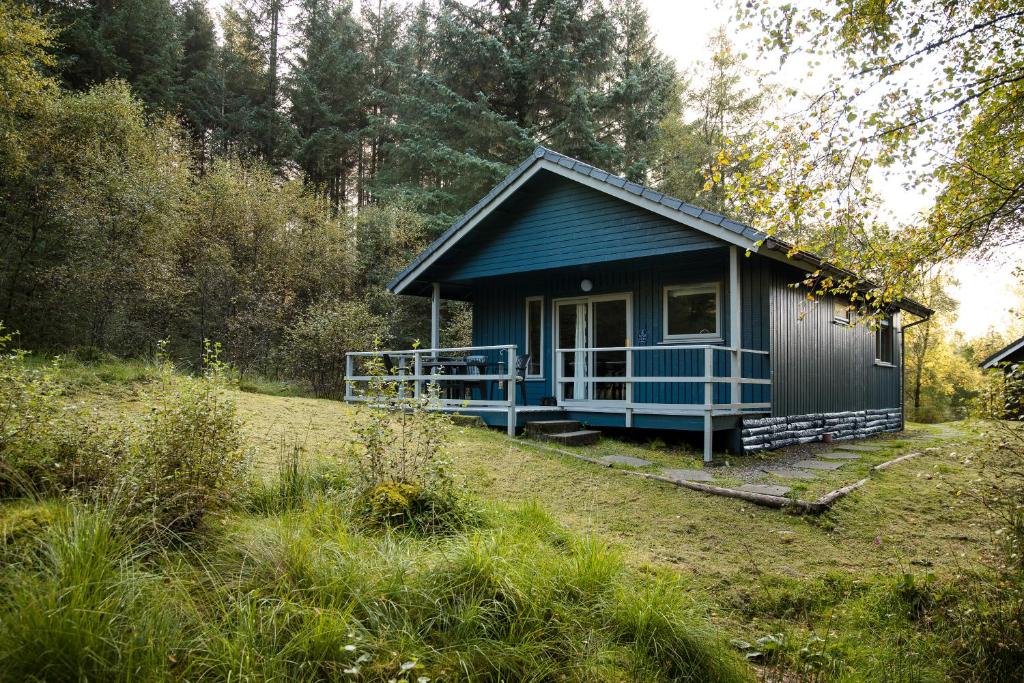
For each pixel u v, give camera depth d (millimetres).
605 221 10688
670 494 6691
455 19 24078
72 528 3104
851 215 5500
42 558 2998
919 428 17297
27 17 12062
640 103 25094
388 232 20219
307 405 10047
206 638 2715
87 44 19297
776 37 5297
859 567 5152
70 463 4281
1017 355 14016
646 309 11516
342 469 5398
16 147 11531
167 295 14148
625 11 29516
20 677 2338
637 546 5195
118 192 12641
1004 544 4527
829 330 12344
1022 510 4465
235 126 25875
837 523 6078
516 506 5617
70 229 11953
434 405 5723
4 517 3396
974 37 5270
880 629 4234
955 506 6691
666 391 11219
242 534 3756
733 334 9312
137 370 9797
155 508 3613
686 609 3805
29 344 11773
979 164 5492
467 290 14523
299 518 4059
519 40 23578
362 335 14531
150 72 21844
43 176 12086
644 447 9531
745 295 10352
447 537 4391
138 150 14539
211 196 16328
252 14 29969
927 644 4051
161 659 2543
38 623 2471
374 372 5777
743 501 6531
